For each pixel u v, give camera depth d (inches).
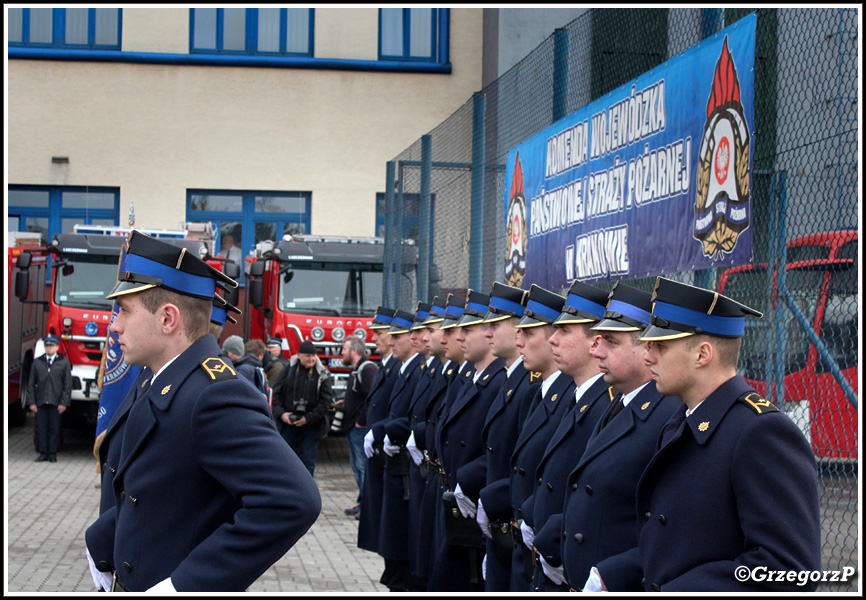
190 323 114.3
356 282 585.6
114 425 120.1
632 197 223.6
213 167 896.3
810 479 100.9
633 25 234.4
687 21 207.0
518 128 322.0
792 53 166.6
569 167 265.4
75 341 536.7
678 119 199.2
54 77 880.3
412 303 480.1
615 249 233.8
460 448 227.5
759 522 99.2
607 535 131.0
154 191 888.9
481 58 917.8
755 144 174.9
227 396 106.0
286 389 448.8
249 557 100.0
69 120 880.9
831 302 164.7
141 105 890.1
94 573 121.7
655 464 111.0
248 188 898.7
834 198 156.9
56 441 534.6
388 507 282.0
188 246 555.8
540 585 152.6
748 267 180.2
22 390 650.8
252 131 901.8
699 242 188.4
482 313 231.6
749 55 169.0
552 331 177.2
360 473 400.8
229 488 103.5
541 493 157.9
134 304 113.3
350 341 419.2
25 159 874.1
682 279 201.0
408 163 500.4
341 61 903.1
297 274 581.6
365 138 911.0
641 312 136.6
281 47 907.4
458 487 211.8
